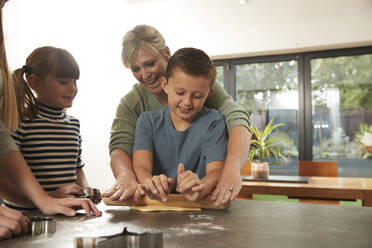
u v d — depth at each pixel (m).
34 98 1.16
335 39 3.84
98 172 3.85
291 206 0.83
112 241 0.41
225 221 0.66
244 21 4.09
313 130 4.09
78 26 3.78
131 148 1.08
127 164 1.00
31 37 3.36
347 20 3.80
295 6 3.82
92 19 3.89
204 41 4.22
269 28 4.04
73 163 1.25
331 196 1.82
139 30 1.10
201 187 0.79
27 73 1.16
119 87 4.11
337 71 4.02
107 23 4.05
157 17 4.28
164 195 0.80
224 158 0.95
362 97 3.94
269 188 1.94
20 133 1.12
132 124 1.15
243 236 0.54
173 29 4.28
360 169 3.91
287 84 4.20
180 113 0.92
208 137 0.98
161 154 1.02
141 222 0.66
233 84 4.36
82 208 0.77
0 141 0.82
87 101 3.83
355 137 3.94
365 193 1.75
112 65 4.07
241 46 4.12
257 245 0.48
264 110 4.27
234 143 0.96
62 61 1.14
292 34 3.97
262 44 4.06
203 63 0.87
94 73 3.88
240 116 1.03
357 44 3.86
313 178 2.39
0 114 0.89
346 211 0.76
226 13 4.04
